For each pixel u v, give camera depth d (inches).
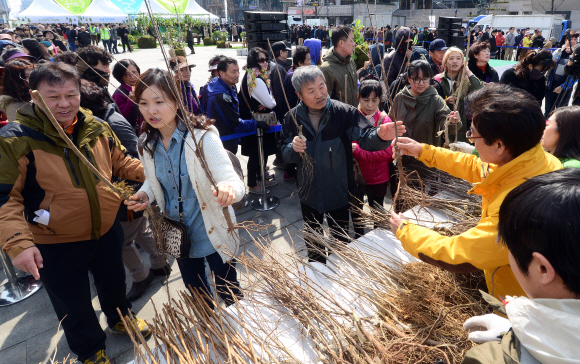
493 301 31.3
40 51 143.9
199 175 56.2
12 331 84.5
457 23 275.4
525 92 34.0
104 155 63.6
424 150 54.6
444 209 69.1
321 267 54.5
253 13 212.2
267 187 153.2
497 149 34.9
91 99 74.8
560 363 19.0
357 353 36.6
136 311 89.0
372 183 98.4
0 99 75.5
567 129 49.3
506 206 22.9
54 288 61.7
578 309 19.0
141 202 55.2
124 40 643.5
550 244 19.4
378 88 91.4
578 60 161.8
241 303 47.4
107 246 67.2
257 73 127.9
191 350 37.3
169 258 107.8
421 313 42.1
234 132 123.8
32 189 56.0
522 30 437.1
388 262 53.6
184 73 117.6
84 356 67.9
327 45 588.7
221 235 61.6
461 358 35.5
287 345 40.6
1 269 107.0
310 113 74.9
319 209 79.0
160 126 54.0
